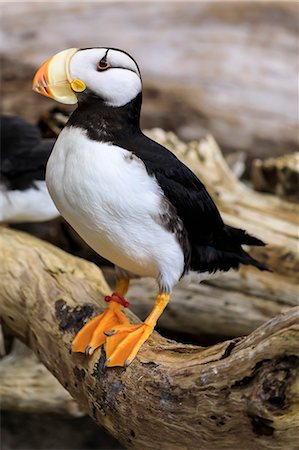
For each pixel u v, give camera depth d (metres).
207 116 8.30
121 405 3.66
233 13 8.62
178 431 3.47
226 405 3.22
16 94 8.23
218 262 4.14
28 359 5.63
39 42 8.40
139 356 3.70
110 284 5.95
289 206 6.35
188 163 6.37
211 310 5.66
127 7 8.62
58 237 6.18
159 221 3.59
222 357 3.31
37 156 5.32
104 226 3.57
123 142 3.57
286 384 3.00
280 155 8.30
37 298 4.48
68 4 8.62
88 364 3.87
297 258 5.57
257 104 8.27
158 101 8.34
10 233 5.11
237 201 6.21
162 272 3.77
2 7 8.53
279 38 8.53
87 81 3.55
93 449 5.93
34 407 5.57
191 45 8.46
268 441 3.17
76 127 3.58
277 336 3.02
